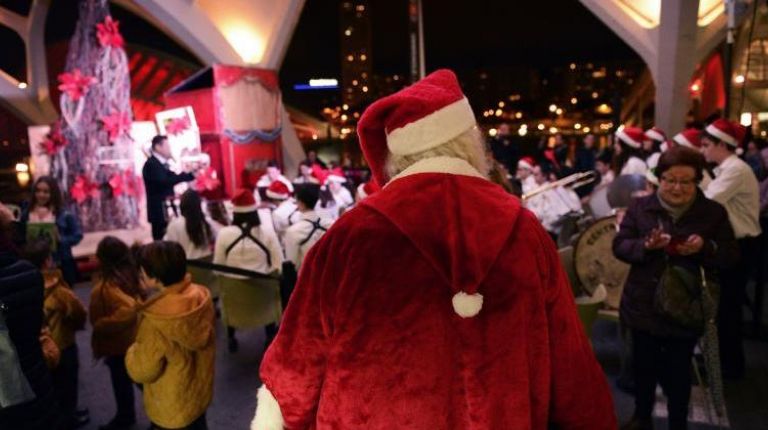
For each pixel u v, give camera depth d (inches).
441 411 39.0
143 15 576.1
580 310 116.3
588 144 393.7
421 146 42.9
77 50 319.0
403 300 39.1
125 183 316.5
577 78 3604.8
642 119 861.8
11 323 75.6
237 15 550.0
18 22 681.0
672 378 104.7
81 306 129.3
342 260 40.9
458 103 44.2
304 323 42.9
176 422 101.6
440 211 40.4
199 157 296.2
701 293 99.7
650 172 142.9
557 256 44.5
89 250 300.2
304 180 352.2
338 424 40.7
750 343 169.9
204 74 395.5
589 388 42.6
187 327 98.4
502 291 39.4
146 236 324.5
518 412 39.4
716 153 133.1
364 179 403.9
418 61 424.2
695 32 434.9
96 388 161.5
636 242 104.3
